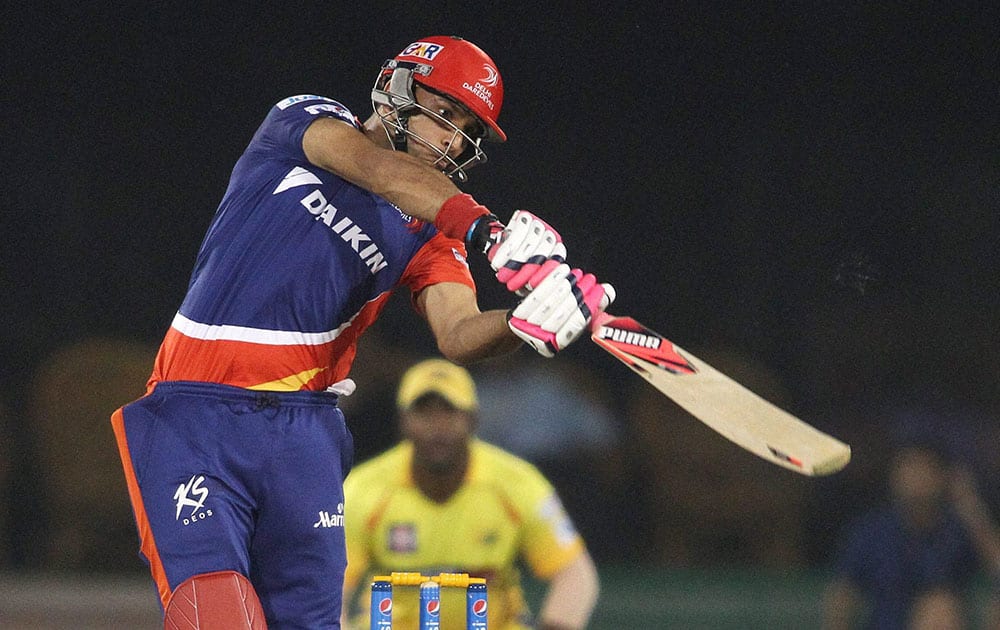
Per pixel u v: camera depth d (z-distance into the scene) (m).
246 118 43.78
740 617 30.66
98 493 42.94
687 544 40.09
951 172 41.97
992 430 40.00
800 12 41.78
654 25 41.31
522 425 41.16
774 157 42.00
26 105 44.22
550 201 41.16
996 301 41.69
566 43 41.06
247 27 42.50
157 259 44.69
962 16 41.59
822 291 42.22
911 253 42.00
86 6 43.91
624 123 41.53
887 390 41.53
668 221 41.81
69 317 44.34
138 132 44.38
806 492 40.16
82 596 36.41
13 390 43.56
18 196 44.41
